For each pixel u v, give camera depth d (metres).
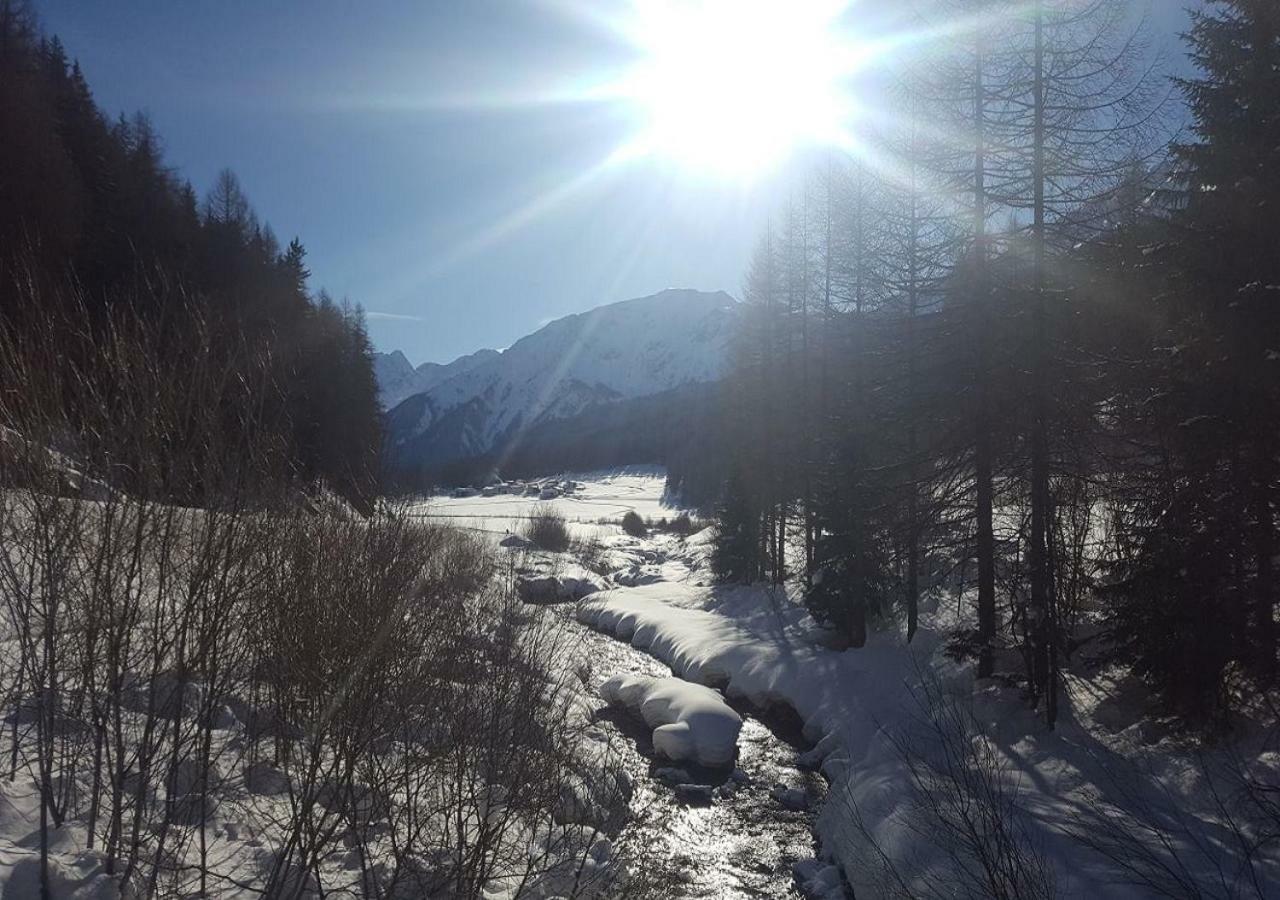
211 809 5.26
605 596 27.69
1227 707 9.12
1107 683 11.82
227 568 4.61
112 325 4.39
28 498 4.16
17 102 26.91
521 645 8.24
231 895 4.66
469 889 5.48
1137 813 7.80
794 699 15.86
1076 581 11.21
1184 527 9.39
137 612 4.41
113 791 4.41
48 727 4.34
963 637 12.74
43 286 4.39
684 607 26.53
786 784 12.44
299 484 5.75
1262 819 7.21
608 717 15.28
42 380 4.20
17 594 4.32
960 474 12.86
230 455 4.75
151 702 4.39
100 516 4.30
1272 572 9.23
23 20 34.22
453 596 8.01
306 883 4.86
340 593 5.54
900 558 14.54
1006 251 12.11
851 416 18.42
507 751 6.51
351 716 5.12
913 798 8.56
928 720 11.60
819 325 24.03
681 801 11.59
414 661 6.16
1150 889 6.33
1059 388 11.45
